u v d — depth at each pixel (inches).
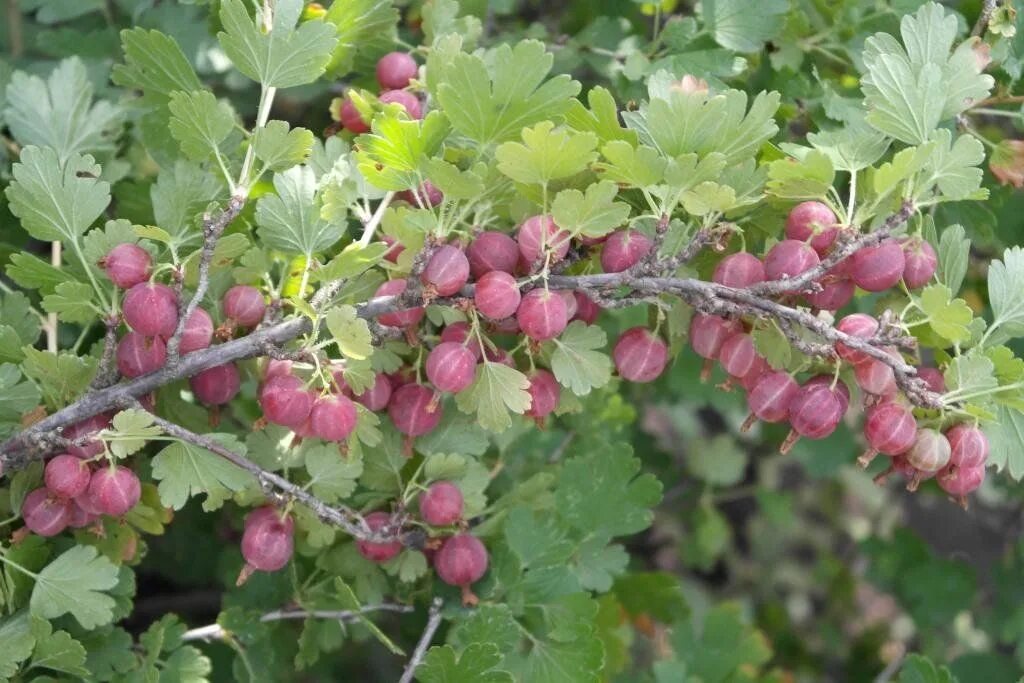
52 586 28.6
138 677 30.1
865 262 28.1
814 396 28.4
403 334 29.4
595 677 30.5
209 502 28.6
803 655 53.8
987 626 42.7
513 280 27.7
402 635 36.4
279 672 36.7
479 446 31.0
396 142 27.5
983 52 30.1
